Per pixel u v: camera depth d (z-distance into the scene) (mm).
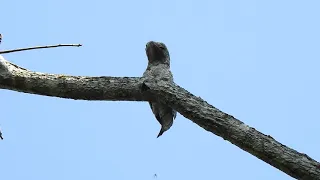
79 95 23250
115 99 23312
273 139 21656
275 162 21234
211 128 22172
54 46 24266
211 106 22594
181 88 23141
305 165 20922
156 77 23453
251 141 21578
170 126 23781
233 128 21891
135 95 23156
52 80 23422
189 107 22500
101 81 23281
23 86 23547
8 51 23812
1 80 23609
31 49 24094
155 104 23641
